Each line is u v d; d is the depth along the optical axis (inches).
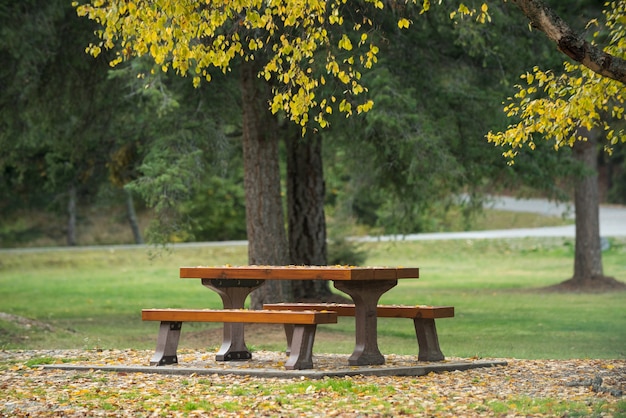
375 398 357.4
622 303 1035.9
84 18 756.6
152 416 336.2
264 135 745.6
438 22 735.1
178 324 461.4
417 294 1185.4
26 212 2161.7
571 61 660.1
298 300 938.7
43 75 791.1
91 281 1434.5
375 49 430.6
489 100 732.0
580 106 409.4
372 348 438.6
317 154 948.0
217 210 2009.1
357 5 650.2
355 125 717.9
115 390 392.2
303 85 431.2
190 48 451.8
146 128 893.8
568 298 1104.2
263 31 624.1
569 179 991.6
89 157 994.7
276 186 752.3
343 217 1186.6
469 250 1699.1
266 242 748.6
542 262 1584.6
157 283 1402.6
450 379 409.7
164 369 437.7
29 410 350.3
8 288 1330.0
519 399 354.9
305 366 422.9
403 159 720.3
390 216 1040.8
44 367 458.6
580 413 325.4
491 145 743.1
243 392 375.6
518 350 637.3
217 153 809.5
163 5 397.1
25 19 715.4
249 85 731.4
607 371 437.1
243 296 477.7
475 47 700.7
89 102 831.7
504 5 743.1
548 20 355.9
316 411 337.1
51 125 871.7
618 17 407.8
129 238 2110.0
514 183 840.3
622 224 1860.2
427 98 742.5
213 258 1675.7
